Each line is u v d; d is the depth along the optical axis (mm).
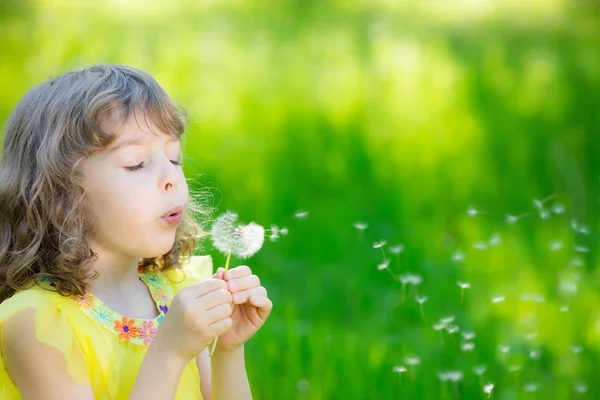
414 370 4309
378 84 10133
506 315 4961
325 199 7031
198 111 8570
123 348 2816
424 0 16922
